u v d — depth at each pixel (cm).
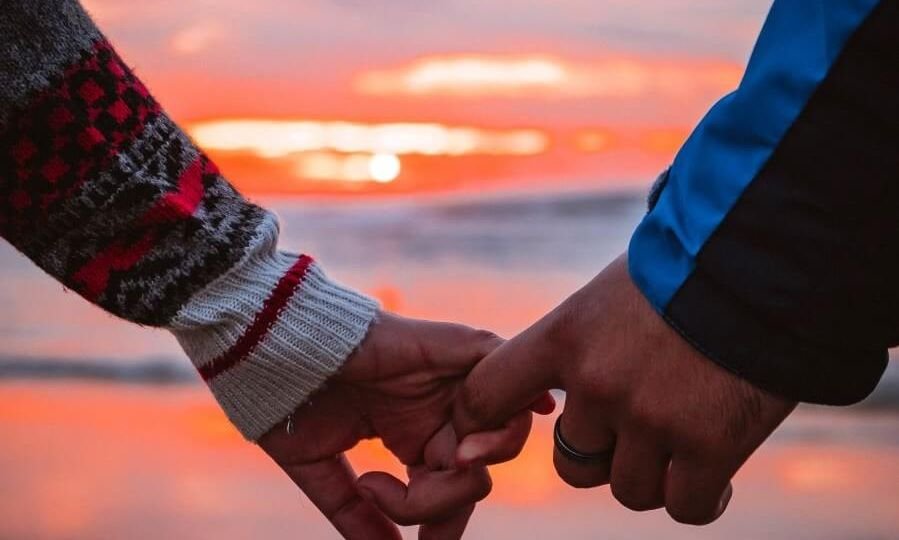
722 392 132
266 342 155
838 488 379
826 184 121
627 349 138
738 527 344
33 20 135
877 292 124
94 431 438
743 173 125
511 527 330
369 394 171
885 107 118
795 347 127
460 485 174
